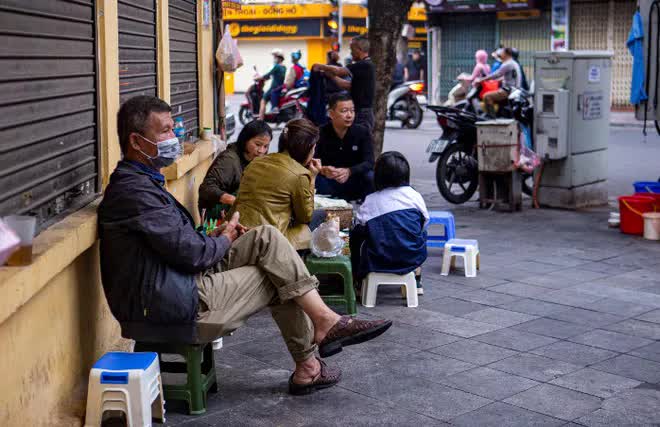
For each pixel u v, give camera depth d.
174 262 4.02
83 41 4.28
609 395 4.46
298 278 4.32
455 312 5.95
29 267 3.17
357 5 36.53
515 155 9.67
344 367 4.88
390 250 5.98
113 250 4.02
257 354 5.12
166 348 4.21
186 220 4.16
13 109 3.41
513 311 5.96
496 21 27.27
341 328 4.38
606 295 6.37
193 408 4.22
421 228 6.14
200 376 4.21
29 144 3.58
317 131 5.60
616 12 25.30
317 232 5.78
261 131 6.25
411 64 26.70
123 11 5.19
